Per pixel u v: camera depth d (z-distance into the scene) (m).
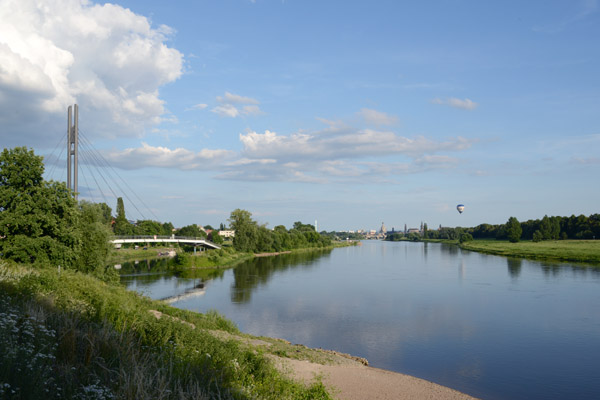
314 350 30.06
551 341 34.34
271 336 35.31
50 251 31.81
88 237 43.97
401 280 70.75
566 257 107.31
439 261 112.44
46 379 7.29
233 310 45.44
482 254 138.88
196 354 13.34
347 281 69.50
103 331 11.54
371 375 25.17
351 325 39.25
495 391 24.44
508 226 190.50
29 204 31.50
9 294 13.91
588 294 55.28
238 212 127.44
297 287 62.38
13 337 8.80
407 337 35.47
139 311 19.19
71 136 59.91
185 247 120.75
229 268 91.69
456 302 50.25
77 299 16.73
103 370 8.91
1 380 6.57
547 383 25.61
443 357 30.36
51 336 9.95
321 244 190.62
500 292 57.34
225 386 11.20
